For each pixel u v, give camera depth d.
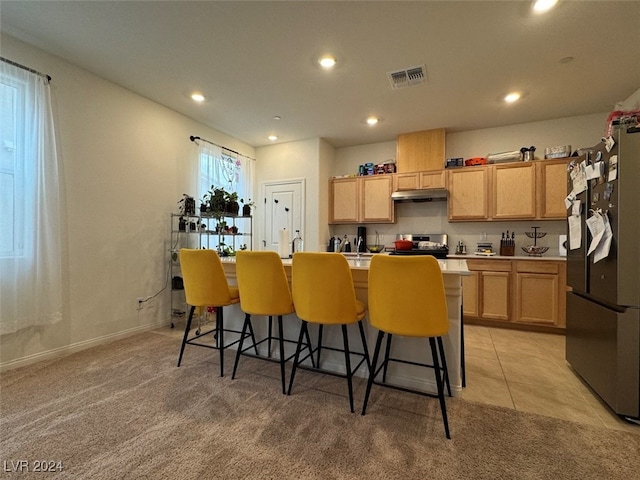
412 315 1.66
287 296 2.12
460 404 1.94
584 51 2.54
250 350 2.78
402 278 1.66
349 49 2.55
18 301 2.39
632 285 1.74
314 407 1.89
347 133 4.62
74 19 2.22
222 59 2.71
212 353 2.79
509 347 3.04
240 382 2.22
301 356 2.55
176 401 1.95
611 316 1.83
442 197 4.26
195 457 1.45
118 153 3.19
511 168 3.95
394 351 2.20
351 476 1.34
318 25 2.27
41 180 2.49
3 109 2.33
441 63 2.74
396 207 4.87
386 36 2.38
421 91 3.27
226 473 1.35
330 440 1.58
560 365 2.58
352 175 5.02
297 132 4.59
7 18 2.21
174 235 3.81
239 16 2.18
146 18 2.21
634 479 1.33
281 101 3.54
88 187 2.93
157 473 1.35
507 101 3.48
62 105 2.72
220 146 4.51
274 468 1.38
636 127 1.74
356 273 2.29
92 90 2.96
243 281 2.17
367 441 1.57
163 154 3.68
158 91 3.31
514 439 1.59
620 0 1.98
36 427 1.67
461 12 2.12
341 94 3.35
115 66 2.84
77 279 2.85
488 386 2.20
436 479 1.32
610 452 1.50
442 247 3.97
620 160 1.76
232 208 3.71
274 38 2.42
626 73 2.87
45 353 2.62
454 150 4.55
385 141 5.03
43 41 2.48
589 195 2.13
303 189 4.94
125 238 3.26
